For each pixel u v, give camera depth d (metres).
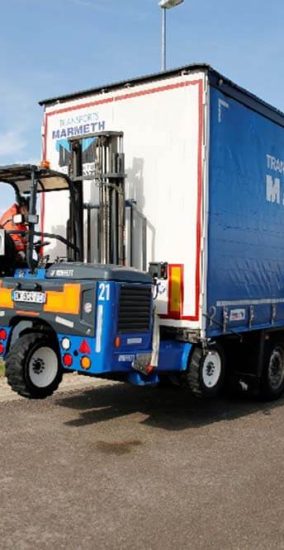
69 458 5.83
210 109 7.04
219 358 7.59
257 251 8.17
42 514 4.52
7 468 5.49
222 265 7.32
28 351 6.32
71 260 7.47
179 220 7.13
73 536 4.18
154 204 7.34
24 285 6.66
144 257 7.42
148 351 6.59
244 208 7.82
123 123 7.68
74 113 8.25
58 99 8.42
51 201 8.48
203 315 6.93
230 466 5.73
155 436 6.71
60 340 6.38
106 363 6.06
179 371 7.12
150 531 4.29
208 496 4.96
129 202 7.55
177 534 4.25
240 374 8.43
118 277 6.18
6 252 6.83
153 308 6.71
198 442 6.51
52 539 4.12
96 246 7.91
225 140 7.35
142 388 9.30
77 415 7.49
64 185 7.73
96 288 6.10
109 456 5.94
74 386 9.23
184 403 8.45
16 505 4.67
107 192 7.39
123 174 7.33
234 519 4.52
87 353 6.14
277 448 6.34
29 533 4.21
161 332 7.19
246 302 7.89
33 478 5.26
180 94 7.14
